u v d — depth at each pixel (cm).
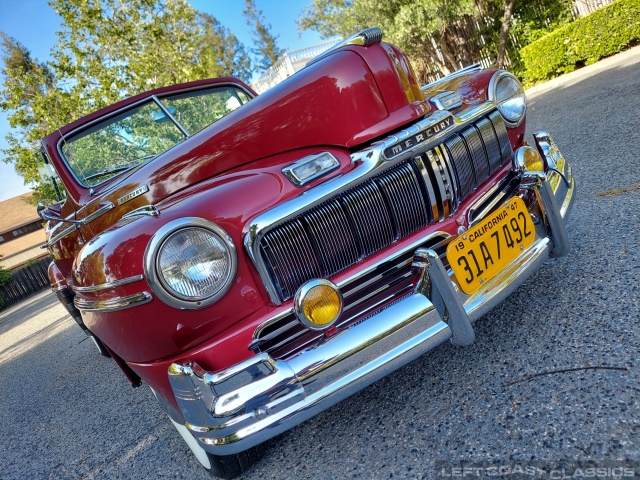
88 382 464
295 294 183
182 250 176
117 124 316
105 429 335
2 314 1720
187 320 182
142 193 237
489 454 171
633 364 186
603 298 234
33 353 732
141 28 1320
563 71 1059
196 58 1526
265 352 184
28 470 316
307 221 196
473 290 209
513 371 209
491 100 247
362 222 205
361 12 1273
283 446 228
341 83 219
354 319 200
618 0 953
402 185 211
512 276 218
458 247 211
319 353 184
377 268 204
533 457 162
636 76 679
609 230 296
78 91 1269
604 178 375
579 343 209
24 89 1336
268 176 204
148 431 305
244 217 191
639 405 167
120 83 1312
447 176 218
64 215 319
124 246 182
